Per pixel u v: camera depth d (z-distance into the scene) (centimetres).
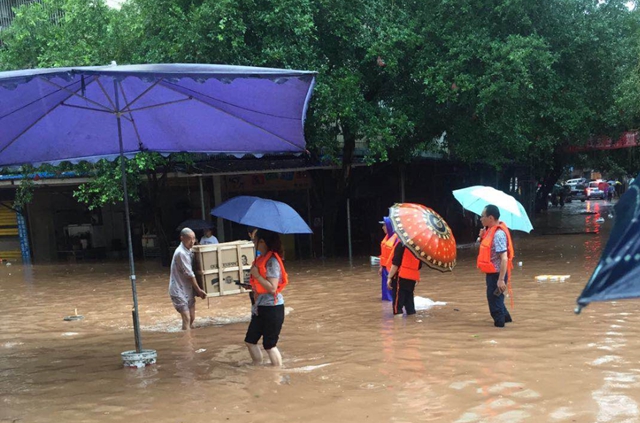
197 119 790
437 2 1606
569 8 1576
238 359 730
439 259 895
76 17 1742
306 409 536
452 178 2589
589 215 3647
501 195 911
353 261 1895
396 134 1677
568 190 5544
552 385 570
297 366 681
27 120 744
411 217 915
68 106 745
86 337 922
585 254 1725
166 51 1511
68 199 2509
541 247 1989
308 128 1644
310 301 1160
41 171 1806
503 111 1589
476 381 592
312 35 1530
